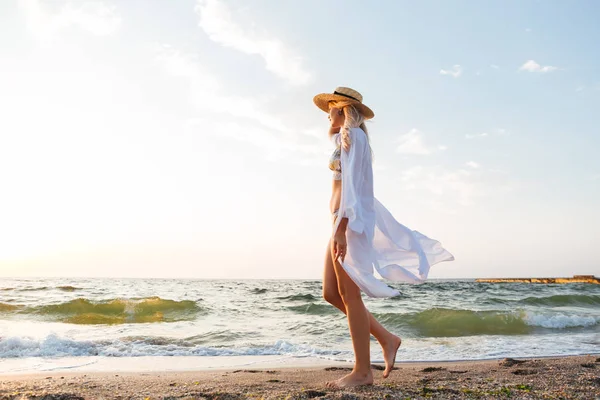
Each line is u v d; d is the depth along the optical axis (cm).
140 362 551
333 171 289
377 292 269
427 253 300
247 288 2975
